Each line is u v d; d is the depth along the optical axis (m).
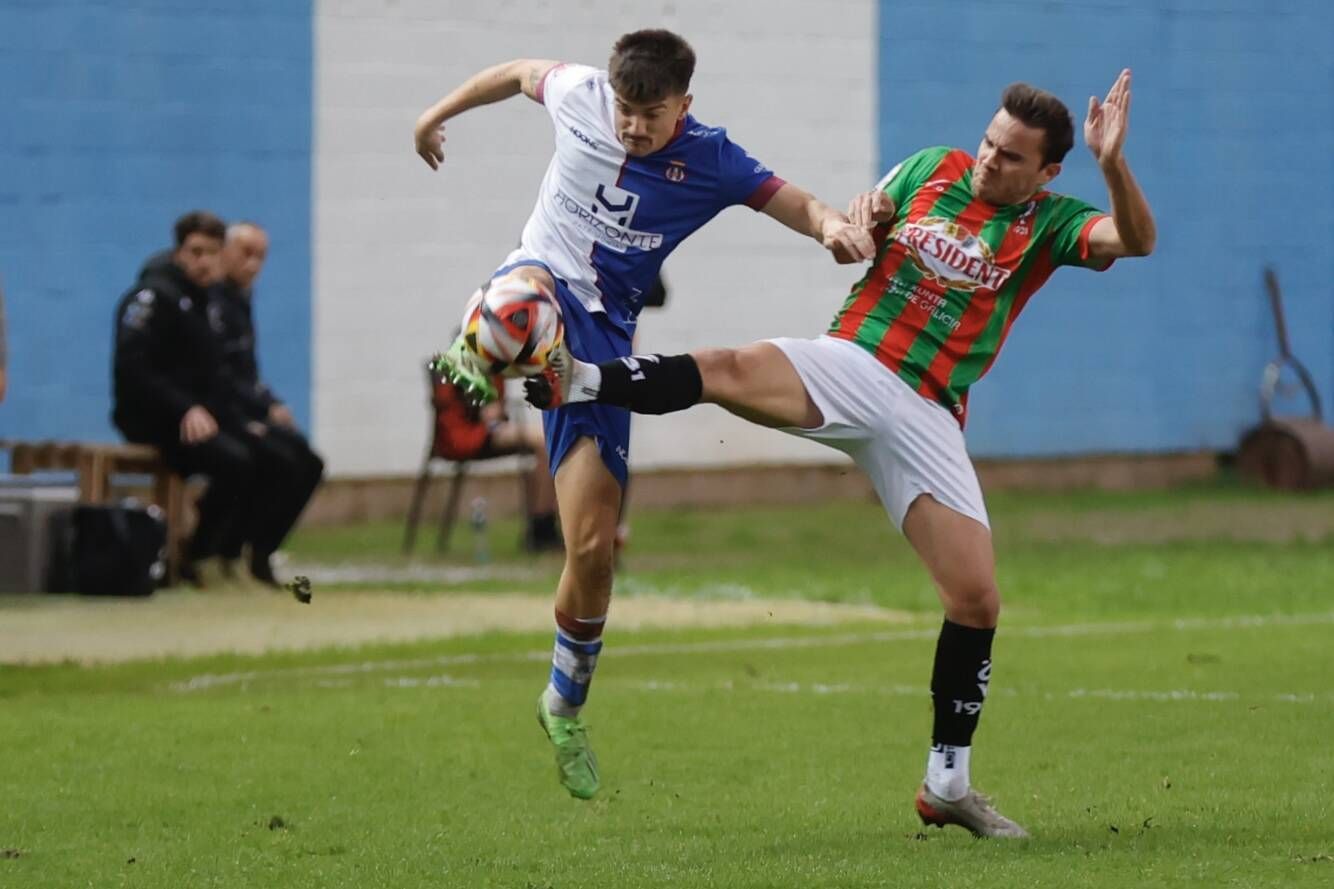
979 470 63.41
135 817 19.25
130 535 39.19
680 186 18.75
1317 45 67.31
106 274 52.59
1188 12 65.31
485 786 21.02
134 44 52.66
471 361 16.42
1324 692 27.14
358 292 55.38
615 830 18.64
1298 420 66.56
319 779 21.31
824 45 60.47
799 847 17.62
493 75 20.08
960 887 15.56
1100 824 18.53
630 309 19.25
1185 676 28.78
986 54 62.66
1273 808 19.06
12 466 43.31
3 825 18.83
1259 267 67.00
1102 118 17.61
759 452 61.22
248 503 40.69
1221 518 56.94
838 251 17.97
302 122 54.50
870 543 51.47
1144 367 65.62
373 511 55.75
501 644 33.09
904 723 24.98
